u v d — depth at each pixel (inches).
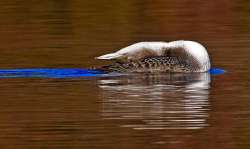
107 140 503.8
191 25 953.5
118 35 886.4
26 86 637.3
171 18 999.6
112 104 580.7
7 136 512.7
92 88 629.9
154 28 936.9
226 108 572.4
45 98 598.9
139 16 1016.9
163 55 697.6
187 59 692.7
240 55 758.5
